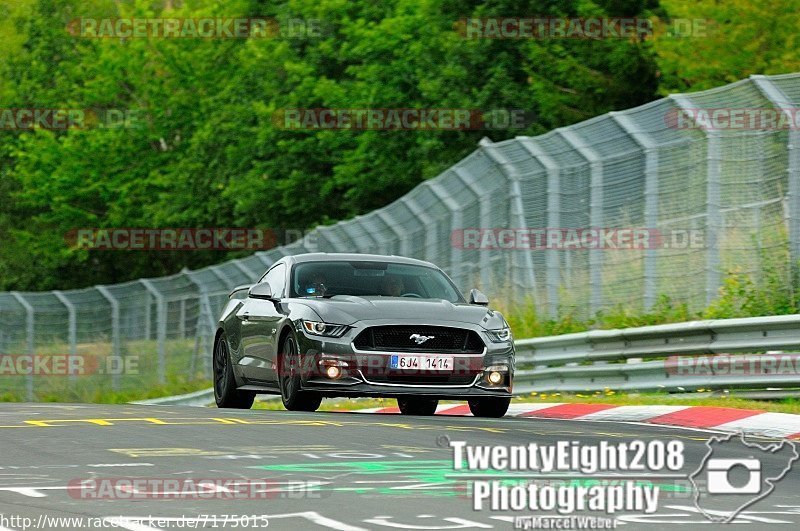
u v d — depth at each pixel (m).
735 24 95.69
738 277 51.34
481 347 38.53
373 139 125.31
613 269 56.34
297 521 19.50
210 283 83.50
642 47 105.31
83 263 181.75
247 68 147.50
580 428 34.19
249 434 31.47
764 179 50.47
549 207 57.34
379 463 26.05
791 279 49.81
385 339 38.06
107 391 96.19
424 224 64.62
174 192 163.75
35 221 182.50
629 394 46.56
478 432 32.19
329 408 55.47
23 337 102.62
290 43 143.75
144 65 172.25
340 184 130.62
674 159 52.47
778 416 36.22
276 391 41.53
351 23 136.88
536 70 111.56
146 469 25.17
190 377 85.31
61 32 186.50
